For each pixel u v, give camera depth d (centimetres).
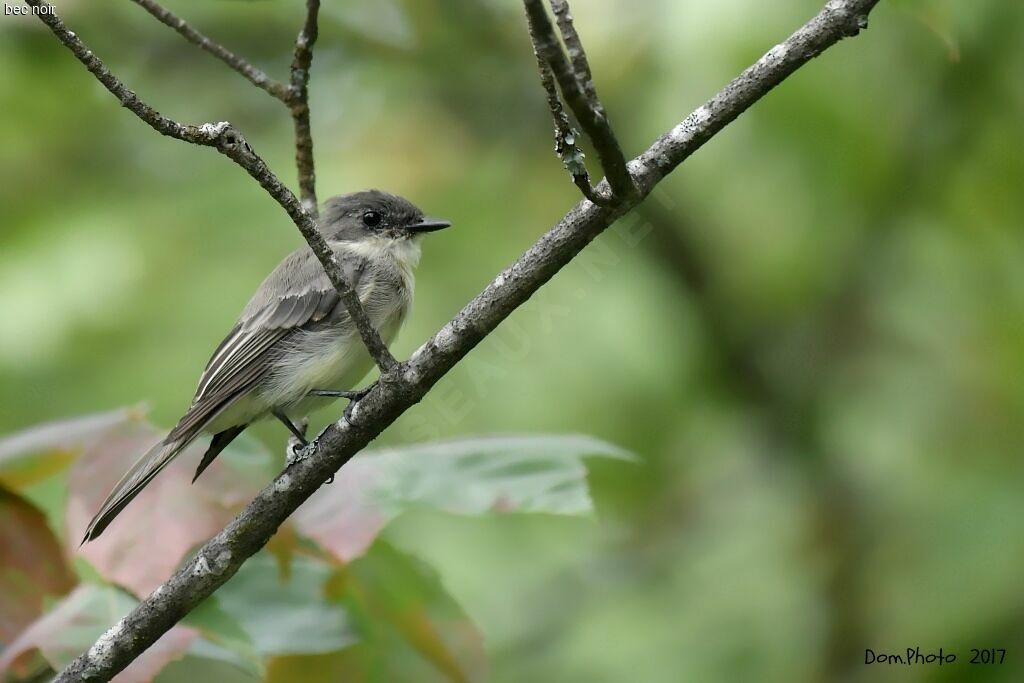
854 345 1115
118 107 1184
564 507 621
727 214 1128
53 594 666
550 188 1147
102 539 635
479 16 1187
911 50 1070
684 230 1120
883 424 1073
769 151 1097
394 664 674
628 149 1100
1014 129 1074
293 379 830
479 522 1098
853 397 1097
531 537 1103
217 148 536
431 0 1175
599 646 1023
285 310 841
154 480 658
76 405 1093
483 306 569
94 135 1189
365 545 613
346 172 1141
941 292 1109
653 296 1130
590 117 488
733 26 1035
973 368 1061
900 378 1090
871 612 975
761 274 1150
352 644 658
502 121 1178
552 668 1021
